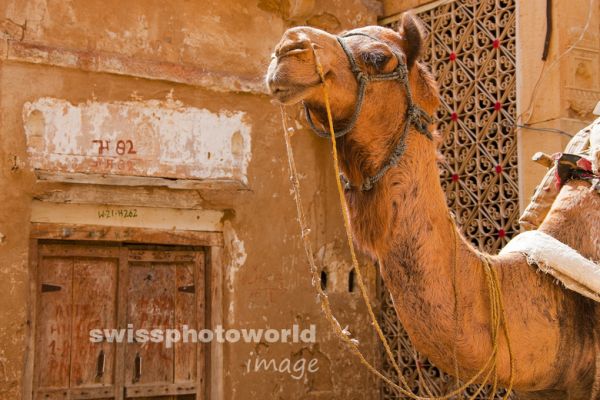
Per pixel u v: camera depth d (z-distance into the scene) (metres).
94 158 6.62
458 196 7.47
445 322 3.35
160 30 7.04
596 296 3.52
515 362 3.48
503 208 7.12
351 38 3.34
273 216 7.51
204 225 7.23
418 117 3.38
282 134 7.62
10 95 6.32
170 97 7.02
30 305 6.43
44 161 6.42
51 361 6.57
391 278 3.38
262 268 7.42
